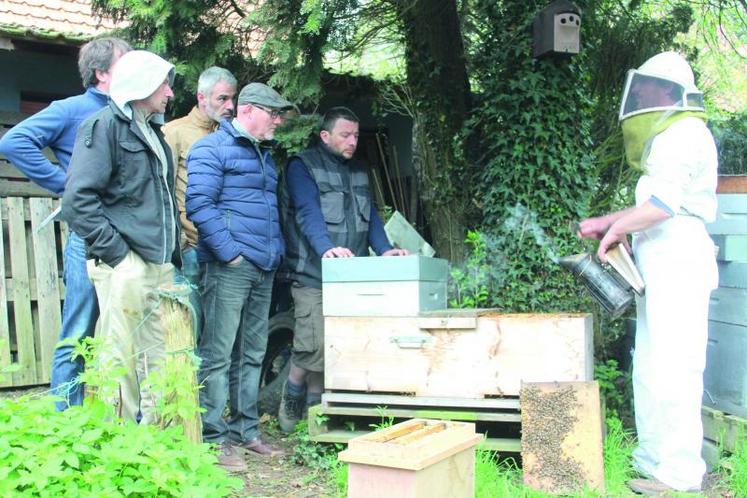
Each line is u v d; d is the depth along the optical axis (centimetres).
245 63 546
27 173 384
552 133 544
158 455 283
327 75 657
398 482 291
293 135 529
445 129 616
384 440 318
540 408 389
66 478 269
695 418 379
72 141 394
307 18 449
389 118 820
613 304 399
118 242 347
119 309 348
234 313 421
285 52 455
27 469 274
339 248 450
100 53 397
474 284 523
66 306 401
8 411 298
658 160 375
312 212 468
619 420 464
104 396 313
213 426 418
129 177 353
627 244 417
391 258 422
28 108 716
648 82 382
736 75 1068
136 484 277
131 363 352
